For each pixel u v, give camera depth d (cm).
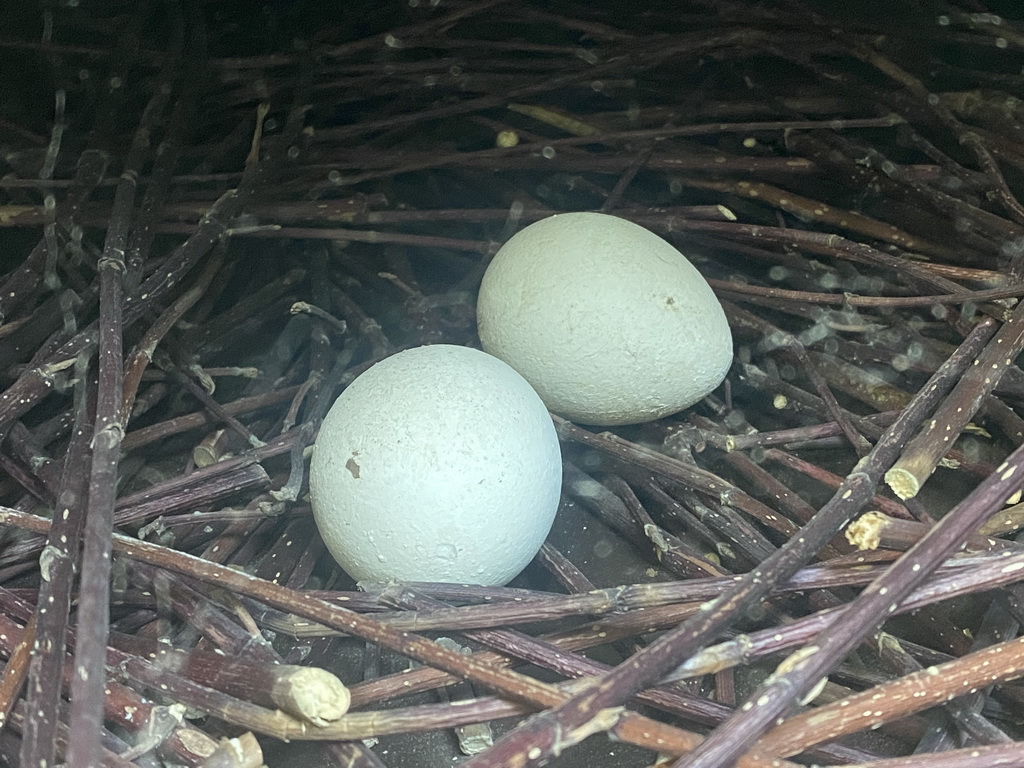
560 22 41
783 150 37
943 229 32
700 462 28
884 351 29
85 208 32
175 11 39
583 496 27
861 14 38
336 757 19
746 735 17
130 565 23
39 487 25
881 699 18
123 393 26
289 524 26
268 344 33
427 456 22
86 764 16
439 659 19
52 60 38
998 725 21
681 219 32
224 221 31
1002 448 27
